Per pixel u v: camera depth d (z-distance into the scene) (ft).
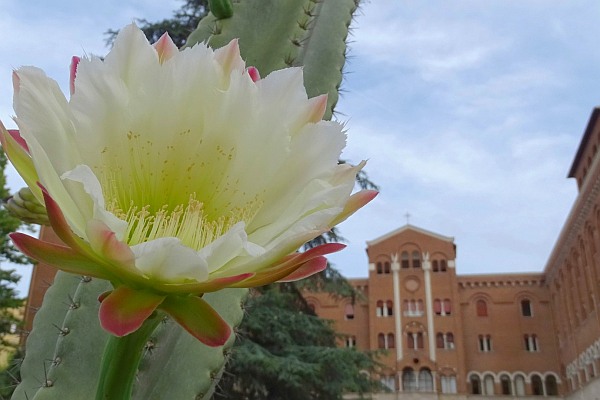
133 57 2.26
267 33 5.69
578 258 75.00
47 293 4.11
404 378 88.53
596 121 68.54
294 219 2.15
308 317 35.45
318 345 36.65
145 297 1.85
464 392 86.43
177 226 2.19
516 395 87.56
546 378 88.07
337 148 2.29
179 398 3.64
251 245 1.91
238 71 2.31
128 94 2.21
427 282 92.63
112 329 1.73
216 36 5.39
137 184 2.25
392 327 90.99
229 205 2.30
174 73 2.27
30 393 3.82
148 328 2.05
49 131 1.98
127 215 2.14
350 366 33.19
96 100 2.13
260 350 29.86
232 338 3.91
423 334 90.12
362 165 2.29
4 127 1.98
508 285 93.25
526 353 89.66
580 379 76.23
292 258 2.05
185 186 2.30
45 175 1.86
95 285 3.66
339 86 5.98
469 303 93.30
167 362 3.71
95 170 2.14
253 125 2.29
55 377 3.45
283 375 28.78
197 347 3.77
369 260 95.40
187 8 32.17
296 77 2.36
